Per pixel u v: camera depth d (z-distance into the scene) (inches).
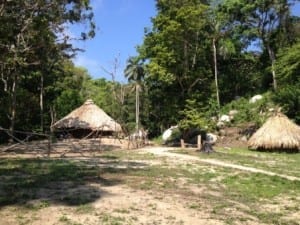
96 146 1266.0
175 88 1584.6
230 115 1804.9
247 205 542.9
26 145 1203.9
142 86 2773.1
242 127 1660.9
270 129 1268.5
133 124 2447.1
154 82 1712.6
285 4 2039.9
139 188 582.2
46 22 1143.0
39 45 1222.3
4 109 1610.5
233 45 2111.2
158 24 1466.5
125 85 2955.2
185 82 1537.9
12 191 530.6
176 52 1489.9
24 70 1552.7
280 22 2110.0
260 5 2047.2
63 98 2171.5
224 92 2249.0
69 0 1151.0
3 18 1023.6
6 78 1487.5
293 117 1524.4
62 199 497.7
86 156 978.7
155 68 1481.3
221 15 1940.2
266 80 2172.7
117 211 460.8
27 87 1977.1
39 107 1835.6
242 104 1918.1
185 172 749.9
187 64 1515.7
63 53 1425.9
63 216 437.1
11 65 1282.0
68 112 2146.9
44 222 421.4
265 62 2288.4
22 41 1134.4
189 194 575.5
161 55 1470.2
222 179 705.6
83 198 504.4
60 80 2271.2
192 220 450.6
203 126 1515.7
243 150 1295.5
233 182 684.7
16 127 1644.9
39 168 722.8
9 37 1106.7
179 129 1579.7
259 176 742.5
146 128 2292.1
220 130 1670.8
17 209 457.1
